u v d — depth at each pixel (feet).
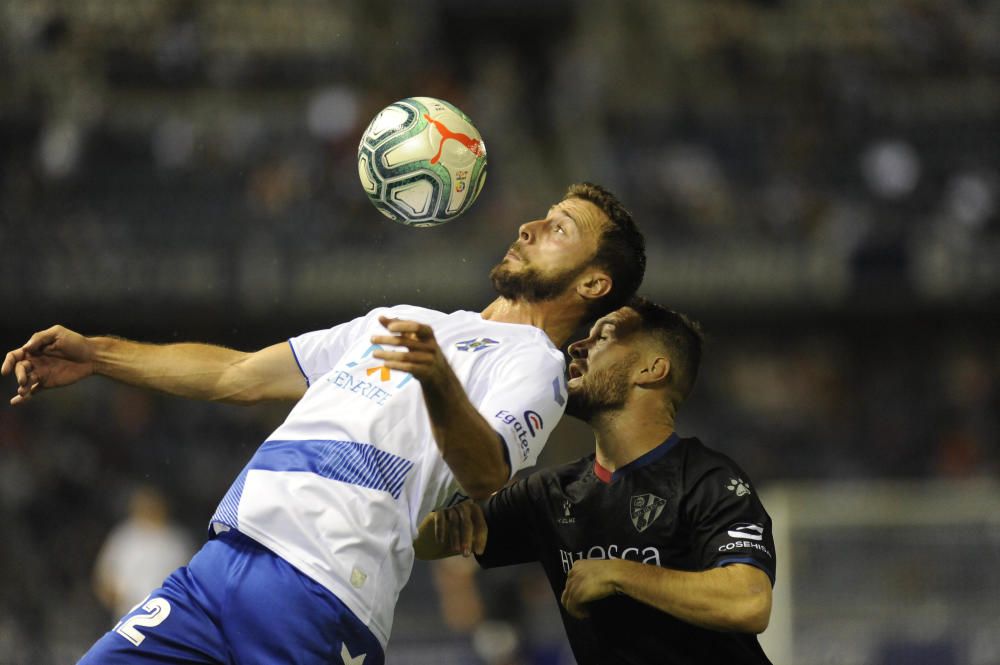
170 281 183.52
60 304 181.88
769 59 250.98
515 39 265.13
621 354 46.34
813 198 209.26
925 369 201.77
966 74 244.22
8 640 142.61
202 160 207.41
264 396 47.85
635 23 258.37
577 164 220.43
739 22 258.98
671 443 46.16
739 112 230.48
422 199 45.68
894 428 194.90
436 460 42.47
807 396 199.11
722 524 43.50
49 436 180.14
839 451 192.44
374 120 46.26
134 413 183.83
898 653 112.78
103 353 47.14
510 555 49.29
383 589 41.96
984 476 186.29
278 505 41.70
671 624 44.45
